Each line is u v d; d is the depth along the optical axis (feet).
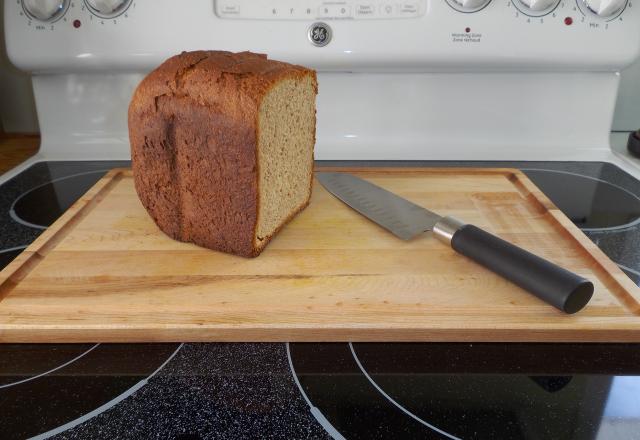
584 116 3.53
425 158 3.57
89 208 2.81
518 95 3.47
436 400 1.56
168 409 1.51
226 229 2.35
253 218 2.28
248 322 1.86
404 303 2.00
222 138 2.23
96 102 3.49
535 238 2.52
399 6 3.00
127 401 1.55
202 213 2.39
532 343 1.89
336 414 1.50
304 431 1.43
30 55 3.09
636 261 2.33
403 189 3.08
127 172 3.21
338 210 2.84
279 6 2.99
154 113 2.35
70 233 2.55
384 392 1.59
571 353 1.82
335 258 2.34
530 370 1.72
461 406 1.54
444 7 2.99
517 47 3.06
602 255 2.28
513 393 1.60
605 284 2.13
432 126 3.57
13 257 2.35
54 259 2.30
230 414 1.49
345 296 2.05
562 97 3.47
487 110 3.52
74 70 3.24
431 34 3.03
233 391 1.60
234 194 2.28
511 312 1.94
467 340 1.88
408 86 3.45
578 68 3.25
